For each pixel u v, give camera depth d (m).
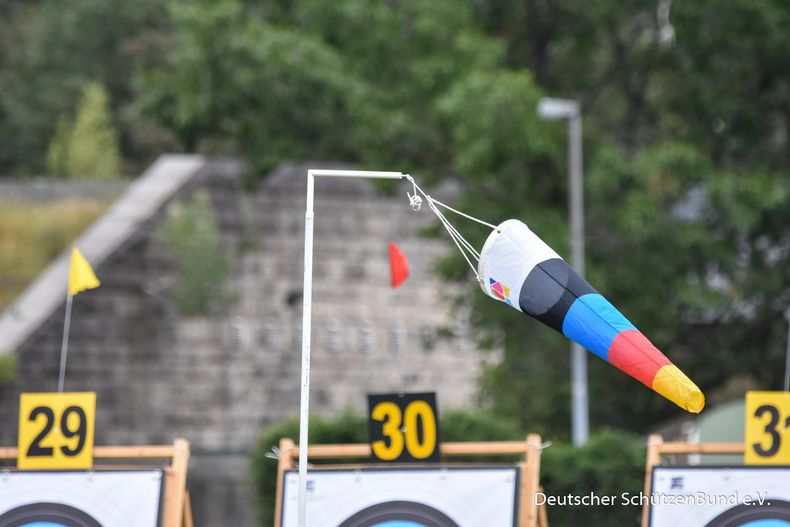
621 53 82.81
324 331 104.19
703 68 75.75
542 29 81.56
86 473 35.69
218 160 104.75
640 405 76.19
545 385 75.62
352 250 105.50
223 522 66.88
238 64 72.12
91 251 99.88
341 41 76.50
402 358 105.62
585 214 75.81
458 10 76.38
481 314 76.31
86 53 160.50
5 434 95.44
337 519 36.03
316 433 46.75
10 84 161.00
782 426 36.59
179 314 101.00
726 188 69.62
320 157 77.25
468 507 36.06
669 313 72.88
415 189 31.25
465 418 48.03
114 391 99.12
